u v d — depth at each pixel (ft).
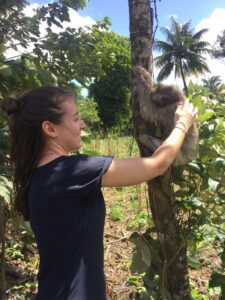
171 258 12.17
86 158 7.01
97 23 19.13
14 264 19.99
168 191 11.91
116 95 120.16
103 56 19.20
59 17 17.35
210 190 12.48
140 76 12.00
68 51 17.74
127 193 34.47
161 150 7.91
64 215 6.68
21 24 16.76
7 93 14.16
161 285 12.30
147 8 11.78
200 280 17.92
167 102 12.59
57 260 6.72
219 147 12.69
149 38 11.96
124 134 87.56
